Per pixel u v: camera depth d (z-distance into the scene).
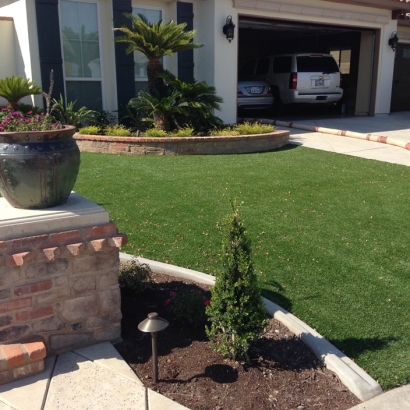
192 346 3.39
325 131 12.02
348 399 2.94
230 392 2.95
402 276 4.43
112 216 5.67
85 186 6.80
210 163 8.36
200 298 3.72
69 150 3.15
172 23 9.57
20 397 2.82
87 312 3.27
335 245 5.02
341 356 3.25
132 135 9.73
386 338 3.52
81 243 3.11
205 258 4.71
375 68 15.43
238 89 14.05
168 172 7.66
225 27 11.51
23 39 9.86
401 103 17.98
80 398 2.83
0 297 2.96
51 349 3.20
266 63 15.74
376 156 9.27
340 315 3.80
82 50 10.58
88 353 3.25
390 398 2.94
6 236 2.94
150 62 9.95
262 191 6.68
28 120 3.28
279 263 4.62
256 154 9.31
